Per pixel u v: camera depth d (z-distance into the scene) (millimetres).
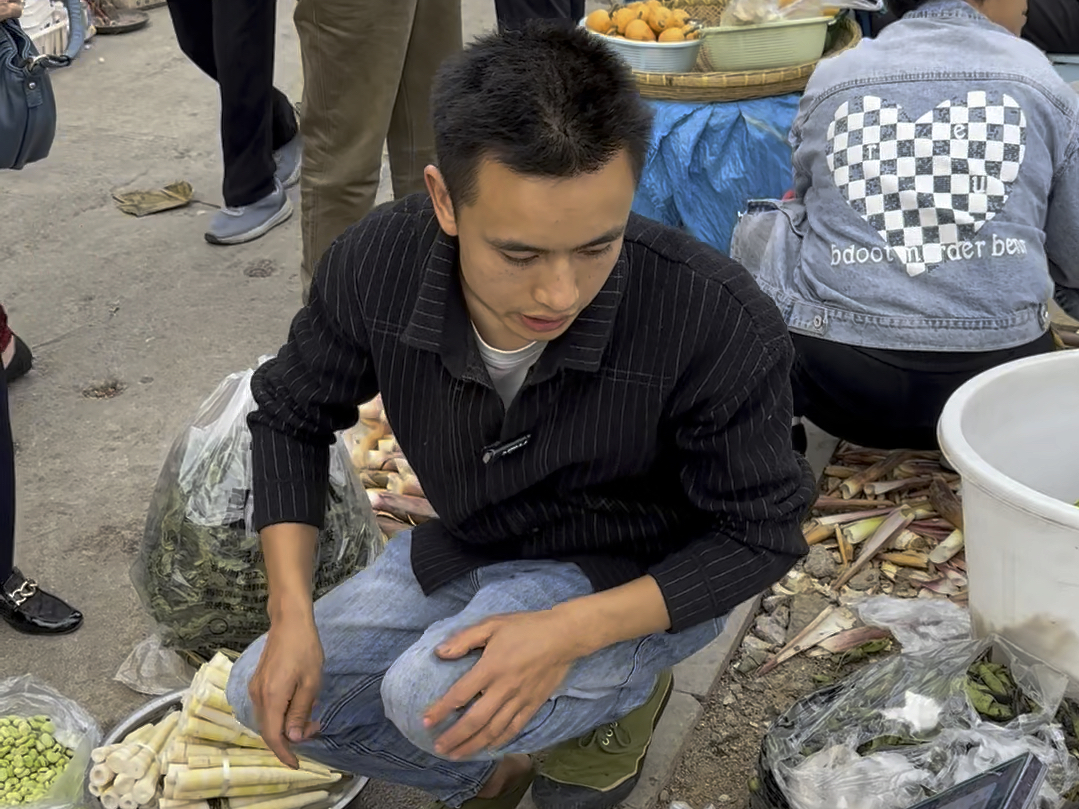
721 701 2186
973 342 2332
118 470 2848
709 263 1399
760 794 1796
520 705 1439
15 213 4152
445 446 1531
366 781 1931
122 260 3865
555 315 1241
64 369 3256
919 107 2334
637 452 1483
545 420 1447
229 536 2014
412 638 1717
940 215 2312
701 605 1484
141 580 2113
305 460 1667
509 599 1576
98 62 5598
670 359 1390
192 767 1836
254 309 3586
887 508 2615
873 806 1629
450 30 3277
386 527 2523
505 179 1137
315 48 2955
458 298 1402
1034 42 3666
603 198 1149
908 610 2145
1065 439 2055
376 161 3156
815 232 2473
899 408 2453
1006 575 1792
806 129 2518
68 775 1939
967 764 1631
